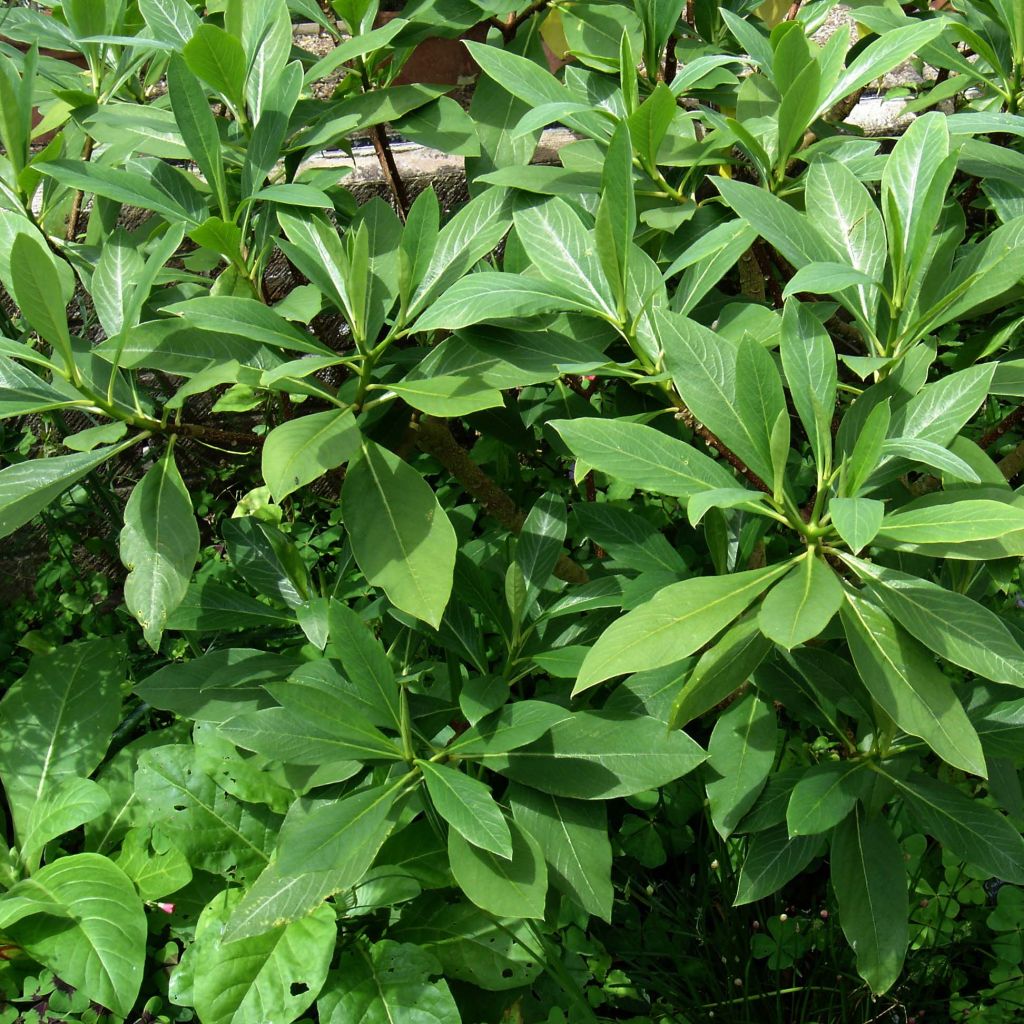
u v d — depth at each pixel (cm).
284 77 113
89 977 134
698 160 112
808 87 106
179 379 174
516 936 136
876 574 98
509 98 124
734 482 99
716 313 118
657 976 137
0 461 174
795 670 118
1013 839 112
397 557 102
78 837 155
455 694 126
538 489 171
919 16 127
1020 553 95
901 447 95
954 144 111
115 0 127
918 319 102
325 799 123
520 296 103
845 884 113
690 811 142
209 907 137
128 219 166
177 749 143
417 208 104
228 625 132
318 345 106
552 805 114
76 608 178
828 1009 133
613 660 95
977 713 114
